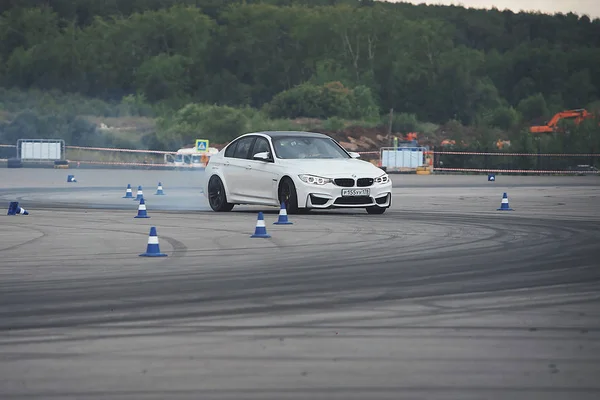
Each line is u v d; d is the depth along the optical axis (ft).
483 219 222.89
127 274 127.34
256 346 80.84
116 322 92.79
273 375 70.03
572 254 150.41
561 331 87.92
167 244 165.07
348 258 144.66
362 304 103.60
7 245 163.84
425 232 187.52
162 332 87.51
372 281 120.98
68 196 329.11
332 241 169.78
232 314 97.30
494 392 64.75
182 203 291.99
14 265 136.56
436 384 67.05
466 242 168.55
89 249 157.69
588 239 174.50
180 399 63.16
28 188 388.57
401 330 88.33
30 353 78.13
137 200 305.53
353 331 87.81
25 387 66.64
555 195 351.87
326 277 124.36
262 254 150.00
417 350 79.00
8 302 104.78
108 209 259.60
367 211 241.76
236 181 247.70
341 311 99.09
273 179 237.45
